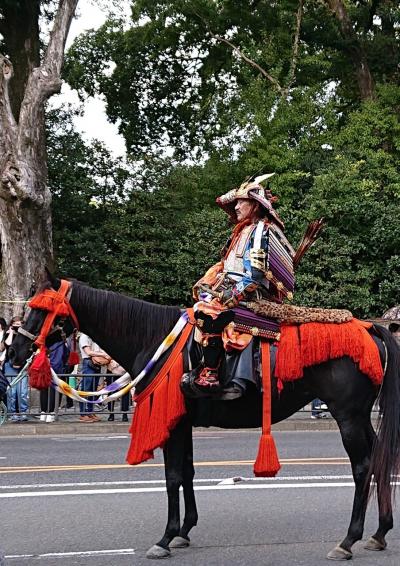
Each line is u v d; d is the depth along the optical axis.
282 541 6.82
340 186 26.36
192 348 6.45
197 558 6.29
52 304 6.46
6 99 22.77
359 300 26.31
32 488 8.94
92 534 6.99
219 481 9.39
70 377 14.79
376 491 6.66
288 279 6.67
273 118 28.34
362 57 30.98
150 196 27.33
